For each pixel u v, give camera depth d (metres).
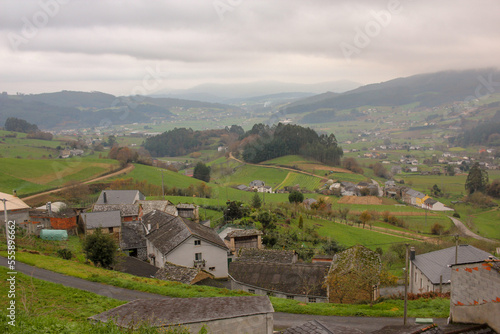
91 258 30.80
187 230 37.50
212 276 35.84
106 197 63.47
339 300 26.30
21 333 12.27
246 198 93.31
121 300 21.88
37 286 21.78
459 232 73.62
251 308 14.71
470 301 13.43
